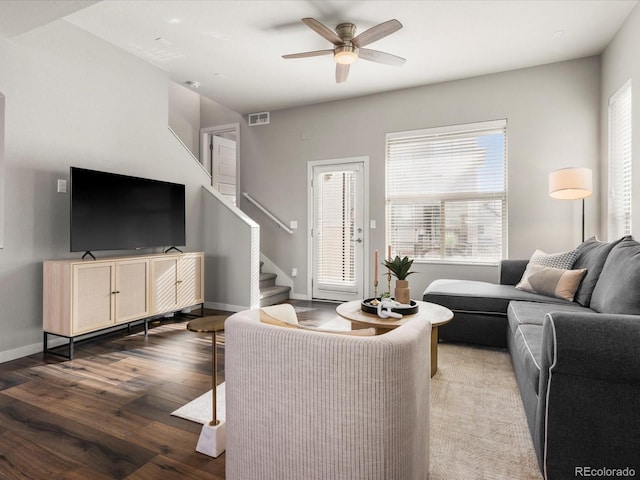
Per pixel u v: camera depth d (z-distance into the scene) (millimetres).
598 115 3949
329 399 1115
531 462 1654
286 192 5605
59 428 1923
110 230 3439
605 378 1345
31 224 3080
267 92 4949
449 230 4676
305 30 3420
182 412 2086
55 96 3244
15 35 2852
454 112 4566
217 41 3631
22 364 2842
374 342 1079
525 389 1931
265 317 1382
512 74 4285
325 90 4871
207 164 6262
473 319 3293
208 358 2988
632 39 3098
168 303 3867
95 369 2744
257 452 1247
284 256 5637
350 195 5207
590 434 1376
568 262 3301
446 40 3584
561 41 3633
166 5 3039
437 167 4723
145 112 4094
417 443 1214
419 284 4797
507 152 4328
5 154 2908
